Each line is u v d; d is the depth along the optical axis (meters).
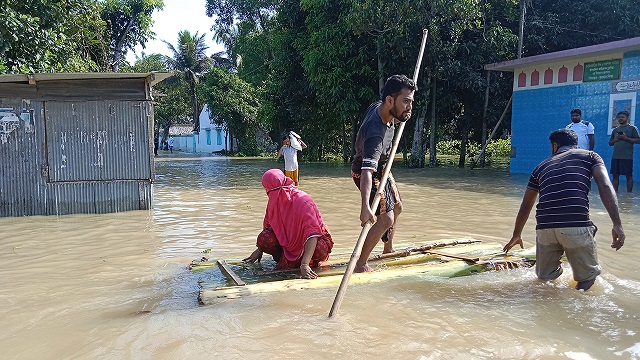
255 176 16.59
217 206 9.44
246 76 35.34
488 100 18.12
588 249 3.95
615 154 10.45
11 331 3.25
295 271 4.46
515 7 17.39
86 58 14.81
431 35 16.17
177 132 54.62
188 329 3.11
